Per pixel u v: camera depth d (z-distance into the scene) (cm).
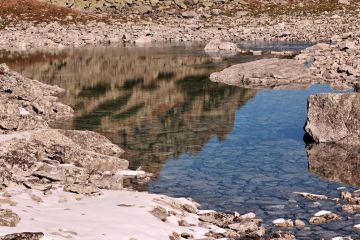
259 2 13312
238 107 4291
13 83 4312
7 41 9906
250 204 2280
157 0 13412
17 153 2353
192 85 5347
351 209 2177
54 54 8206
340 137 3216
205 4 13138
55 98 4662
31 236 1438
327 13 11988
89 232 1638
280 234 1898
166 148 3173
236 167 2811
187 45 9212
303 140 3312
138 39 9825
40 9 12125
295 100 4503
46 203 1953
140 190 2447
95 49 8881
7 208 1742
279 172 2719
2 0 12312
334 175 2652
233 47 8250
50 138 2755
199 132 3531
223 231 1939
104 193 2209
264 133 3484
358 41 7681
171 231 1808
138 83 5522
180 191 2452
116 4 12962
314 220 2052
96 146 3027
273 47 8406
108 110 4256
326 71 5734
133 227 1752
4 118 3189
